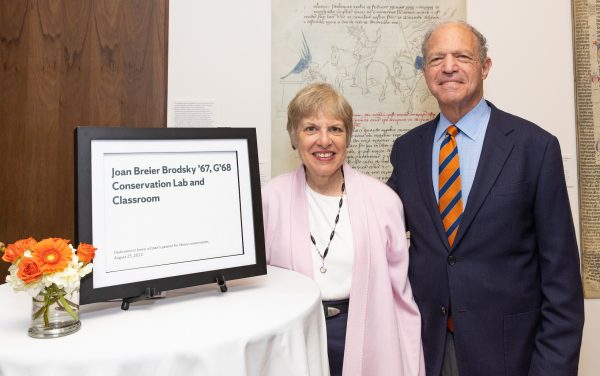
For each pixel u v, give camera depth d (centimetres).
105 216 88
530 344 114
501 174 114
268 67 178
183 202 97
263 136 178
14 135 177
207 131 102
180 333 78
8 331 78
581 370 180
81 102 178
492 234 113
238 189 105
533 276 116
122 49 178
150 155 94
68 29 178
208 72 177
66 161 178
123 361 69
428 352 122
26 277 71
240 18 177
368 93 181
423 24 181
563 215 112
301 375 85
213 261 99
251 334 78
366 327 119
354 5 180
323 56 179
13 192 178
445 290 118
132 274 89
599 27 177
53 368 68
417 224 126
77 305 80
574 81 179
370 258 122
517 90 179
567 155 180
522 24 179
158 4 178
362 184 133
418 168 130
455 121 127
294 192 134
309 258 125
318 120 125
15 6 177
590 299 181
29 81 177
